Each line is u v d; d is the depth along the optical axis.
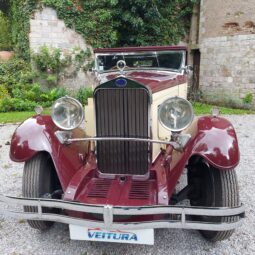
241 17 11.36
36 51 12.20
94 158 3.11
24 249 2.91
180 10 13.61
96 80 3.67
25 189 2.88
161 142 2.70
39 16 12.02
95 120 2.83
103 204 2.59
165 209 2.36
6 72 12.11
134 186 2.81
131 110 2.74
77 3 12.38
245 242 2.99
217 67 12.40
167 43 13.58
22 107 10.80
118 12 12.36
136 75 3.70
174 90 3.62
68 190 2.71
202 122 2.93
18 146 2.84
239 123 8.65
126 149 2.86
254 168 5.05
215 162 2.58
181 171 2.66
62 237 3.11
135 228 2.38
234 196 2.70
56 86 12.63
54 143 2.87
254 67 11.30
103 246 2.95
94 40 12.76
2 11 15.21
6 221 3.41
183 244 2.96
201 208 2.35
